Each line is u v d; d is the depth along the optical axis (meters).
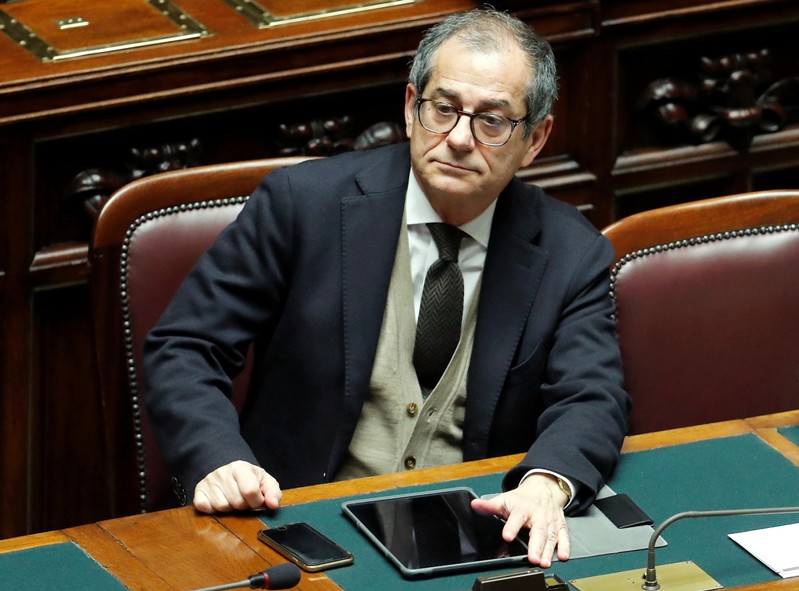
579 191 14.62
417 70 9.45
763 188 15.55
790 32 15.02
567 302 9.90
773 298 10.52
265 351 10.24
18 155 12.23
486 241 9.98
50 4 13.56
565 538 7.99
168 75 12.50
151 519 8.12
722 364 10.47
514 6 13.68
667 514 8.34
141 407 10.59
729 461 8.94
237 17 13.32
